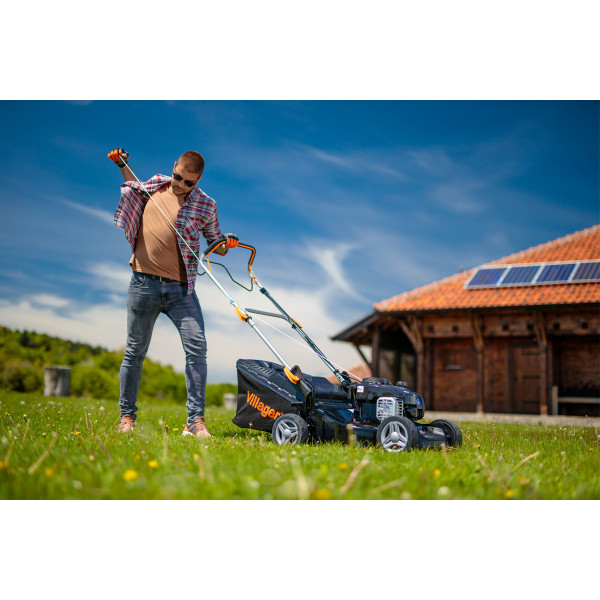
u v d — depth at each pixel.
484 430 8.07
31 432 4.41
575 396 17.08
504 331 17.45
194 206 5.46
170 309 5.57
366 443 4.92
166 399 32.06
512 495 3.10
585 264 17.61
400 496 2.87
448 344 18.98
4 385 31.62
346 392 5.41
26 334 35.47
